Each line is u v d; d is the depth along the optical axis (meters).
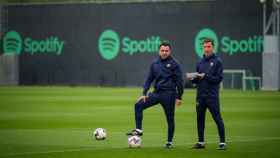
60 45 171.00
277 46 148.62
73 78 170.00
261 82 151.75
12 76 173.75
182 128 69.94
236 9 154.50
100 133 58.53
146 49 163.25
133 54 164.62
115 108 96.88
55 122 75.75
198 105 51.84
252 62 153.25
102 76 167.62
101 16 167.50
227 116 84.06
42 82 172.38
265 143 56.38
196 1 158.25
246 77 153.25
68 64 170.38
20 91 141.75
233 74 153.88
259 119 79.94
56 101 111.25
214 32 156.88
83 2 169.00
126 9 165.12
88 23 168.75
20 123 74.50
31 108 96.81
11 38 175.12
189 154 49.53
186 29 159.50
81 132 65.31
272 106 100.50
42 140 58.56
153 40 162.75
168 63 51.38
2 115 85.06
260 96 124.94
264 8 148.62
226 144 55.53
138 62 164.25
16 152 50.88
